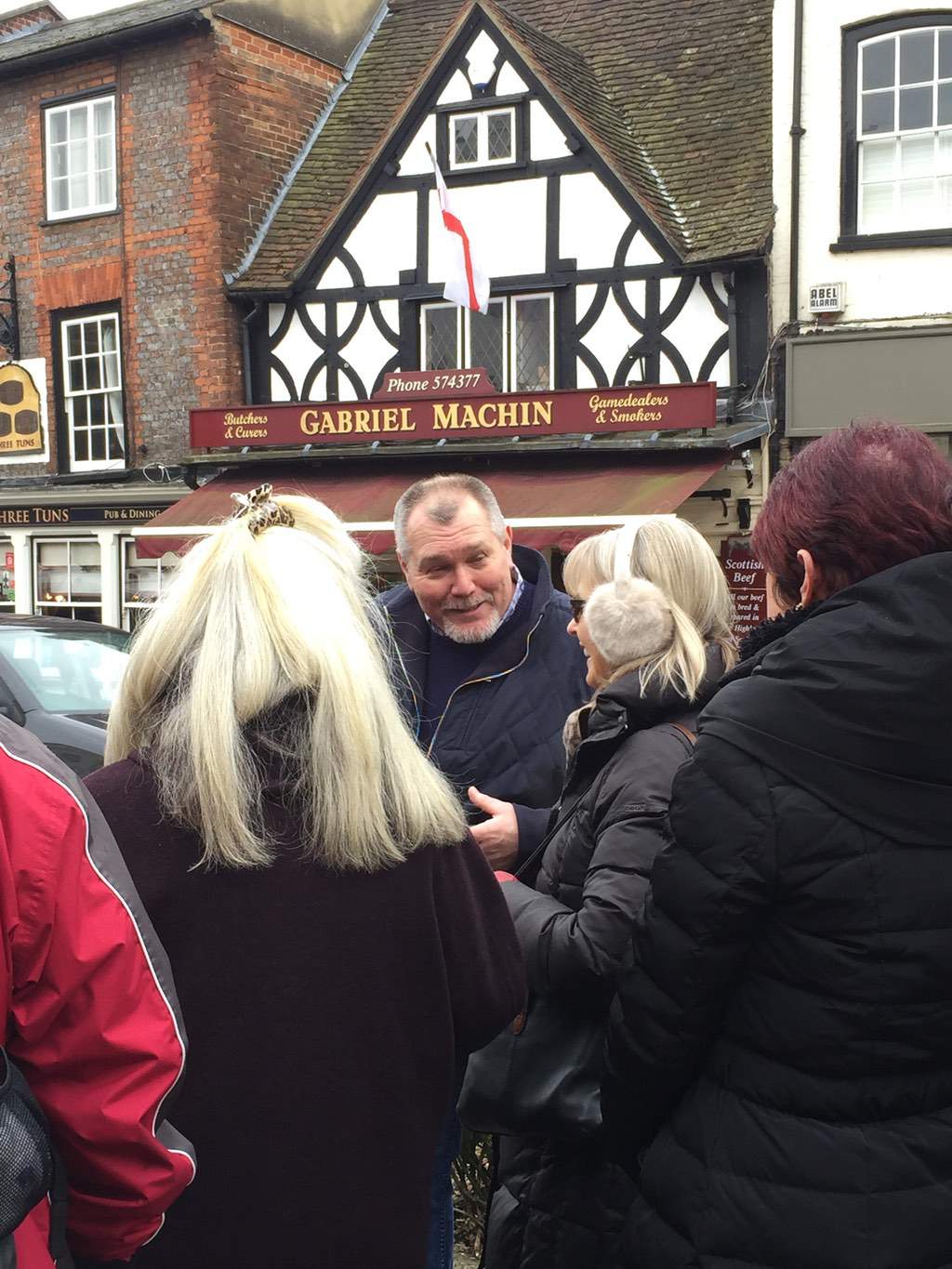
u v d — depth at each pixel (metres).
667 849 1.57
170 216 13.04
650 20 12.73
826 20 10.34
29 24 16.73
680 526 2.18
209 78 12.64
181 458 13.05
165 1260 1.38
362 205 12.31
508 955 1.59
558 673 2.78
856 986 1.46
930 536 1.58
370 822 1.43
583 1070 1.96
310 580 1.52
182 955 1.39
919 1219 1.43
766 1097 1.51
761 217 10.56
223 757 1.40
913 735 1.44
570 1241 2.00
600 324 11.35
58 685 6.81
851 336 10.19
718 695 1.58
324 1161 1.40
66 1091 1.21
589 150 11.23
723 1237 1.48
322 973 1.41
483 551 2.71
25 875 1.20
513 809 2.49
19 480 14.50
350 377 12.47
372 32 14.85
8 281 14.34
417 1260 1.47
